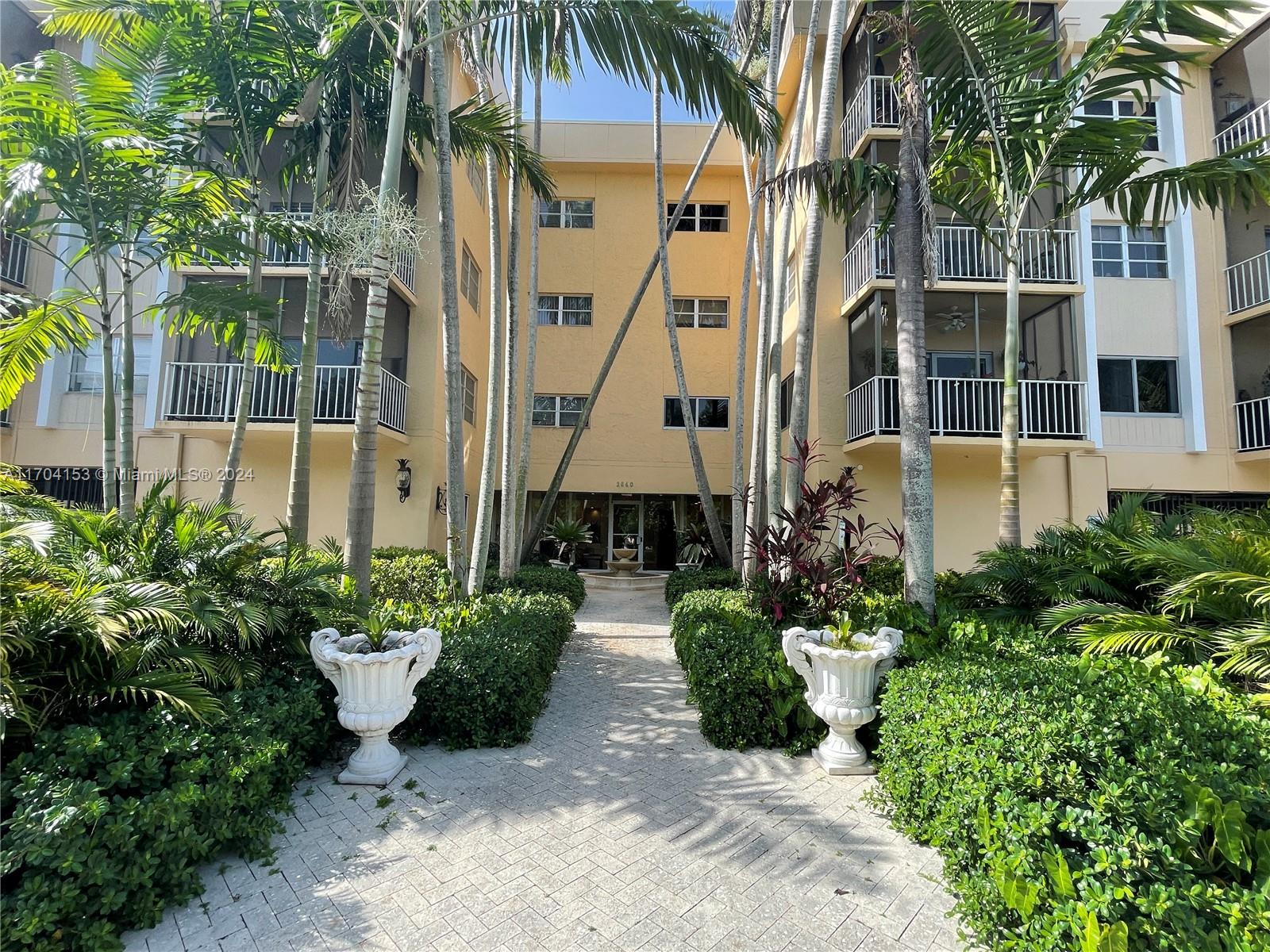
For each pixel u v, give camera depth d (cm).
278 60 621
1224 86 1070
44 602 266
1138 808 203
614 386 1477
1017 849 201
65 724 273
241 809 269
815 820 311
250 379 657
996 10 526
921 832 286
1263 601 324
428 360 1078
